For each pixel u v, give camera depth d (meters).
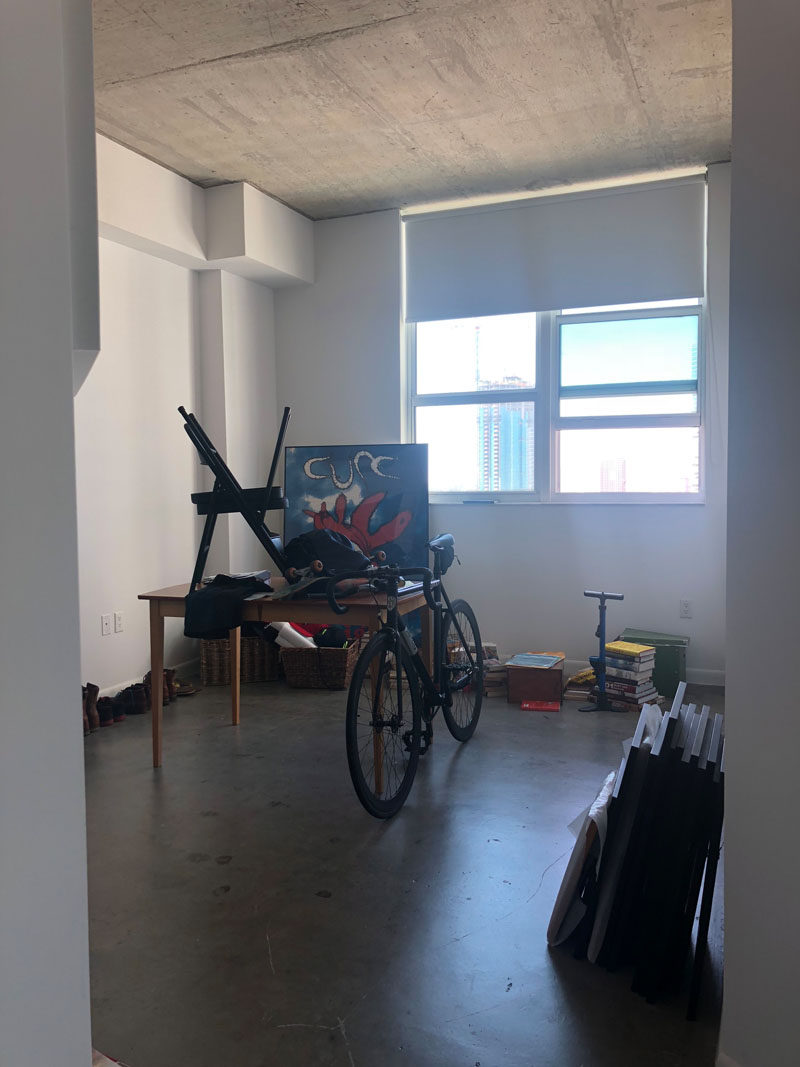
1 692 0.65
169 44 3.34
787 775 1.38
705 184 4.87
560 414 5.38
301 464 5.80
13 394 0.66
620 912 1.99
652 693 4.63
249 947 2.12
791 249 1.34
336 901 2.35
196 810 3.04
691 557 5.04
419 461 5.58
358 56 3.46
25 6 0.67
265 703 4.66
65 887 0.72
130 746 3.85
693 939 2.14
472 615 4.12
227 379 5.44
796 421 1.34
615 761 3.59
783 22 1.33
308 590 3.30
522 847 2.70
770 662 1.40
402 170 4.84
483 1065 1.66
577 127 4.25
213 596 3.33
